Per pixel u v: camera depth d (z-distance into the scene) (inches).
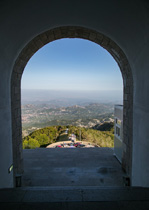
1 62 107.1
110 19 114.9
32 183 164.9
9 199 74.8
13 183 135.5
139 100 118.1
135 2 84.6
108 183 165.2
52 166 206.1
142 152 110.5
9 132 125.0
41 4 101.0
